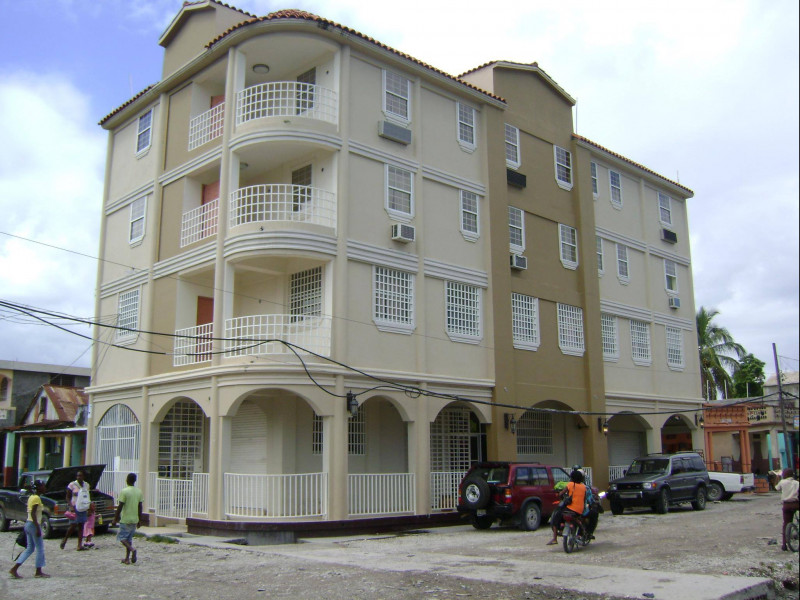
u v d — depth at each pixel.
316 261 20.27
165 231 23.50
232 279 20.31
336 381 19.27
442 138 23.55
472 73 26.83
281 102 20.98
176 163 23.58
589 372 27.36
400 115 22.36
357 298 20.22
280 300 21.48
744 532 18.08
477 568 12.91
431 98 23.48
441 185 23.22
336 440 19.05
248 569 13.45
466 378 22.55
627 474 25.75
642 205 32.78
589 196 29.30
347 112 20.84
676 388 32.56
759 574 12.29
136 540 18.23
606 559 13.93
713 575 11.96
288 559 14.59
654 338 31.89
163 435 22.69
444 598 10.52
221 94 24.00
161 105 24.61
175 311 22.30
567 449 28.14
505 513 19.08
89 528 17.20
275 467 20.38
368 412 22.25
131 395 23.28
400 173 22.06
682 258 34.75
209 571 13.34
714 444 39.88
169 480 21.02
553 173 28.06
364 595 10.83
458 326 22.89
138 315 23.91
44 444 35.94
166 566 14.03
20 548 16.97
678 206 35.44
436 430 24.02
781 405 33.75
